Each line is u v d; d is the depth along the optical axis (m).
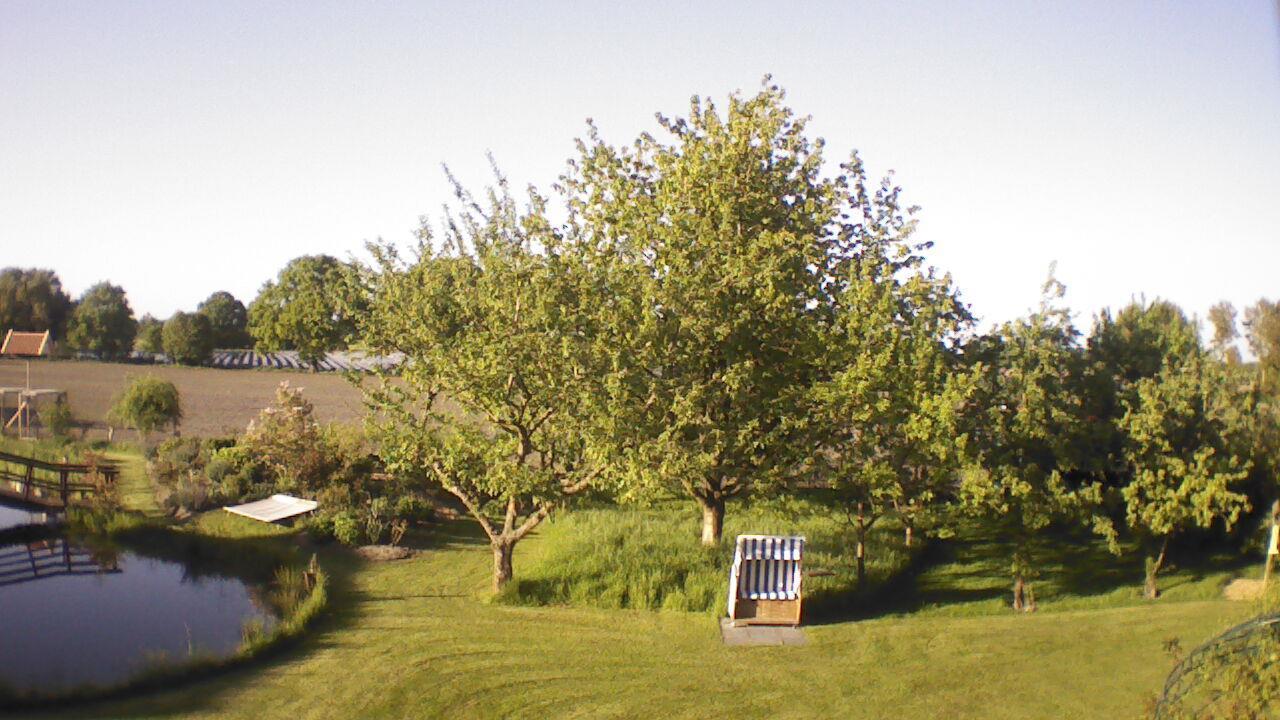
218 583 18.81
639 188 21.38
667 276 18.92
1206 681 9.70
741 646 14.82
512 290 17.75
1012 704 12.12
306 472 26.16
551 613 16.66
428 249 18.83
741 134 21.25
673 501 29.00
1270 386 18.45
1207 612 15.66
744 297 19.69
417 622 15.91
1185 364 20.05
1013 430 18.86
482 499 26.38
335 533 21.83
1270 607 13.35
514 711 11.95
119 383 60.03
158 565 20.17
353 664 13.61
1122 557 23.48
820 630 15.82
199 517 23.62
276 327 92.19
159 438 36.91
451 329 18.81
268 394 59.34
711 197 20.36
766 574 16.36
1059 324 19.72
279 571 19.03
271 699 12.23
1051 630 15.67
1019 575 19.16
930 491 20.06
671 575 18.55
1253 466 18.89
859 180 22.12
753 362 19.95
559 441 18.59
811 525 25.50
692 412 18.17
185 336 87.38
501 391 17.78
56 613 16.48
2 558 20.38
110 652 14.40
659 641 15.01
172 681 12.78
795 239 20.12
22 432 37.41
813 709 12.06
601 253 19.19
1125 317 23.48
